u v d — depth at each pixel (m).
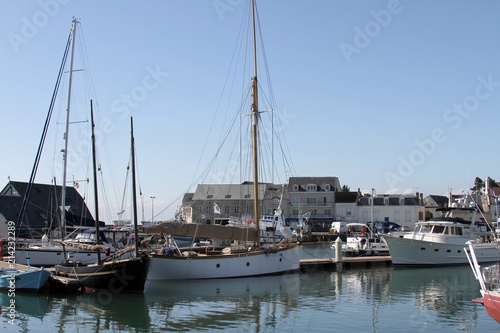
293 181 105.50
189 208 98.50
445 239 41.56
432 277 35.09
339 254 39.91
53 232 44.09
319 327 20.05
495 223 47.53
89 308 23.34
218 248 39.47
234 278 32.41
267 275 34.25
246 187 96.69
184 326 20.31
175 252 32.62
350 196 103.75
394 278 34.53
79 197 67.06
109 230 40.44
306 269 38.91
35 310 22.88
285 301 25.38
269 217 70.19
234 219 70.56
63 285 26.39
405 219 98.75
